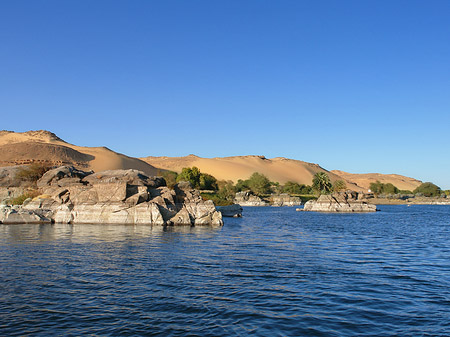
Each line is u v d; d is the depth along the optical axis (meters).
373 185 186.75
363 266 20.34
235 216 70.88
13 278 16.47
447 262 21.88
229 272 18.31
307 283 16.34
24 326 11.12
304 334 10.77
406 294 14.80
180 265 19.83
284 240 32.16
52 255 22.19
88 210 43.84
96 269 18.48
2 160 156.62
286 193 165.62
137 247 25.77
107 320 11.67
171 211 44.78
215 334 10.70
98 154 196.88
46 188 48.50
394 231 42.50
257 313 12.44
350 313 12.55
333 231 41.84
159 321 11.64
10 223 43.34
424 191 189.88
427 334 10.82
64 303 13.23
